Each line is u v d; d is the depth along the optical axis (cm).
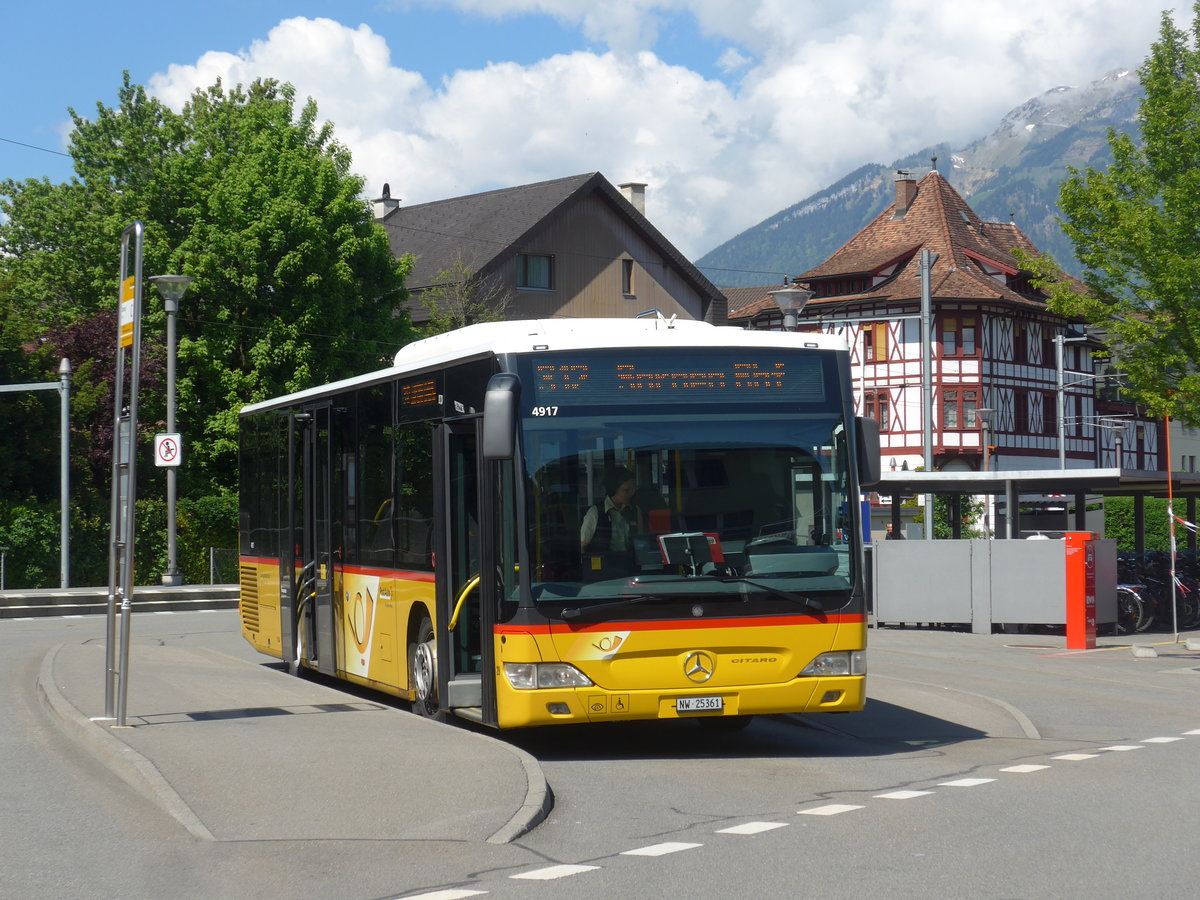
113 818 879
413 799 905
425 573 1266
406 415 1330
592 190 6100
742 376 1151
